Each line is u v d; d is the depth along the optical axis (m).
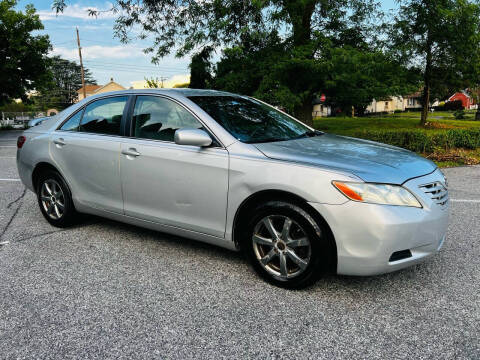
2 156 11.73
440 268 3.45
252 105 4.06
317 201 2.76
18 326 2.59
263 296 2.97
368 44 14.17
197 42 12.13
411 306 2.82
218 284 3.17
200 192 3.31
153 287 3.13
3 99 35.53
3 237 4.29
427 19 16.08
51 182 4.53
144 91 3.90
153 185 3.58
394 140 10.08
